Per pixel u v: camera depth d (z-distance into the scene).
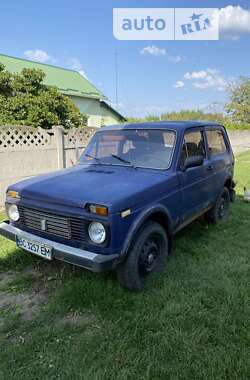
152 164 3.71
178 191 3.63
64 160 7.97
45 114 10.52
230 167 5.56
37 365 2.24
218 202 5.13
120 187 3.04
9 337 2.55
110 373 2.14
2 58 18.30
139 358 2.27
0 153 6.43
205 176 4.41
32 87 10.82
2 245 4.26
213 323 2.62
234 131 20.39
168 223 3.48
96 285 3.23
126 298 3.03
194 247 4.29
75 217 2.78
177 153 3.69
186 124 4.09
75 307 2.92
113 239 2.67
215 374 2.10
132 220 2.88
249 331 2.51
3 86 10.48
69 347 2.41
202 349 2.33
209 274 3.51
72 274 3.53
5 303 3.04
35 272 3.62
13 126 6.68
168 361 2.23
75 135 8.27
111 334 2.54
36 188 3.19
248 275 3.48
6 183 6.62
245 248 4.28
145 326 2.61
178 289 3.18
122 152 3.99
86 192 2.93
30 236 3.16
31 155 7.11
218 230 4.99
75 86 20.73
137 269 3.08
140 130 4.00
